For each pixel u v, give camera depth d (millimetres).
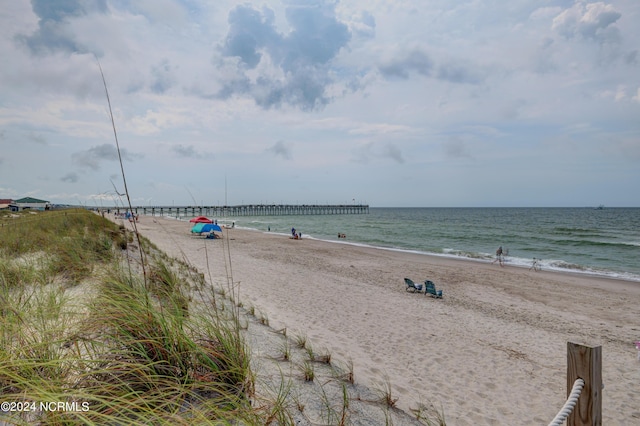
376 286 12203
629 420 4652
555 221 71250
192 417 2160
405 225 59344
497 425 4117
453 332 7617
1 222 11633
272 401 2736
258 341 4641
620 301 11562
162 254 11688
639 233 41062
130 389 2365
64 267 5727
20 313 3141
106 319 2955
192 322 3371
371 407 3438
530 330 8188
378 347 6289
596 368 2209
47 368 2459
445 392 4824
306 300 9312
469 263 19531
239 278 11500
